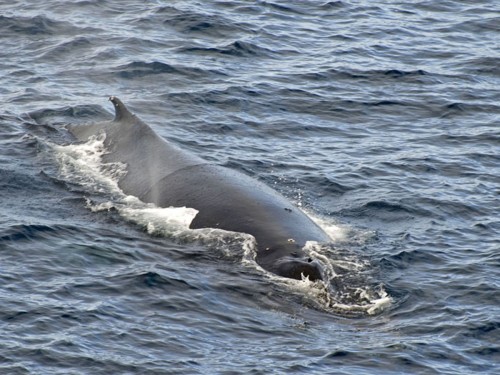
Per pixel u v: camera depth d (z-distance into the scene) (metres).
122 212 98.00
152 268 87.25
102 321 78.88
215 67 142.88
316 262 86.94
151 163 104.62
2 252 88.56
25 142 113.88
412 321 81.75
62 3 161.88
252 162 114.19
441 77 145.62
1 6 159.00
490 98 139.50
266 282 85.81
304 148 120.31
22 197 100.56
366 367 75.06
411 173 113.94
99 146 111.44
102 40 149.12
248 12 164.12
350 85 140.88
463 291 86.88
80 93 132.12
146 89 134.88
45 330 77.12
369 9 171.88
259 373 73.50
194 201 97.06
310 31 160.12
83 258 88.75
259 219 93.38
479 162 118.31
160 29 154.50
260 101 133.25
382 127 128.88
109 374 72.44
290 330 79.44
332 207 104.19
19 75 137.00
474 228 100.25
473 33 163.88
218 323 79.88
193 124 124.62
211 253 90.50
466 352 77.75
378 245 94.88
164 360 74.44
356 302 84.00
